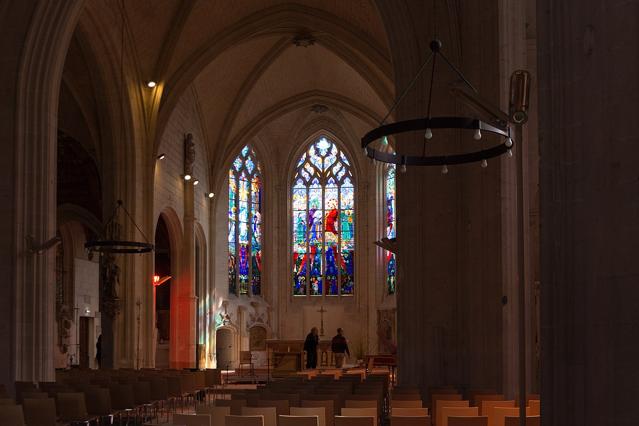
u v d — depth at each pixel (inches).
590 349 293.3
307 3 1327.5
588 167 297.6
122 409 747.4
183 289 1528.1
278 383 765.9
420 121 625.3
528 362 689.6
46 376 912.9
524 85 421.1
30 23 938.7
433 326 858.1
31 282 915.4
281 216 1937.7
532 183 804.0
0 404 581.9
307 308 1899.6
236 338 1813.5
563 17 308.3
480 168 740.0
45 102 944.3
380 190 1903.3
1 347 903.7
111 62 1234.0
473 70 762.2
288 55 1615.4
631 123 279.3
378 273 1882.4
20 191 921.5
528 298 700.0
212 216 1712.6
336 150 1941.4
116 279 1234.6
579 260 299.9
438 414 548.7
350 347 1877.5
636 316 274.5
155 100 1320.1
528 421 439.8
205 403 1032.2
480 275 729.6
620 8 283.7
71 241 1620.3
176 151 1470.2
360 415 499.2
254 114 1720.0
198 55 1333.7
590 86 296.8
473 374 737.0
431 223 868.6
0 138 928.9
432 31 885.2
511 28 701.9
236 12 1322.6
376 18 1277.1
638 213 275.9
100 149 1311.5
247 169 1895.9
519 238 413.4
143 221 1307.8
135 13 1229.1
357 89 1695.4
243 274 1866.4
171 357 1515.7
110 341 1237.7
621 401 277.0
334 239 1927.9
